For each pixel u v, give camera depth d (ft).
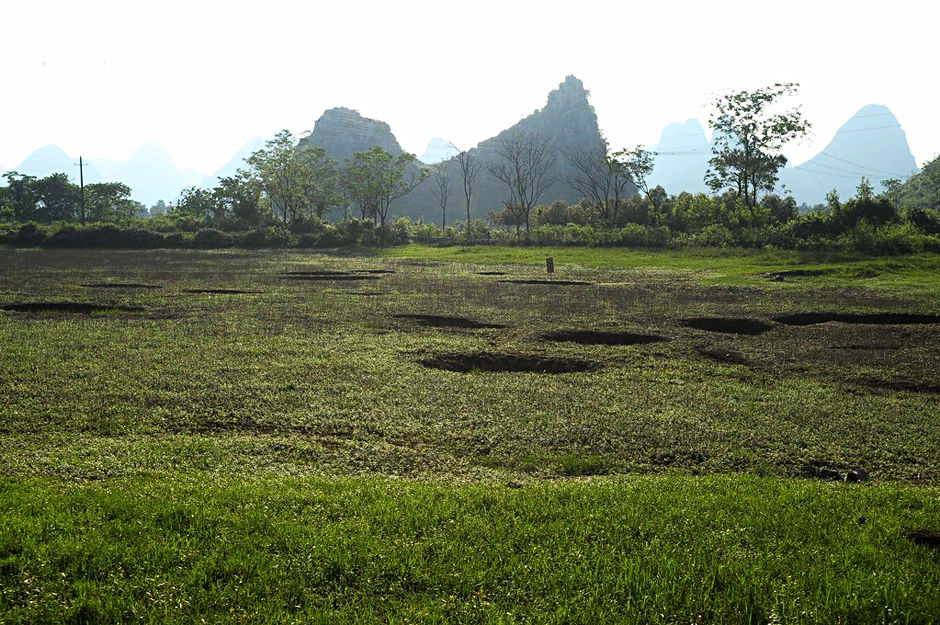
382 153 316.19
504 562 18.85
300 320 71.82
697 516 22.52
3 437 31.50
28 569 17.79
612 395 42.65
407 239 264.52
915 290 102.47
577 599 16.84
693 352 57.16
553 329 67.67
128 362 48.65
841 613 16.52
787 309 82.38
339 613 16.08
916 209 190.80
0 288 97.76
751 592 17.40
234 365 48.60
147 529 20.30
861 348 59.67
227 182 342.64
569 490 25.39
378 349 56.03
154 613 16.06
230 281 115.44
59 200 361.92
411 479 27.99
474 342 60.23
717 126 243.81
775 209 256.93
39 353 50.75
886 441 34.58
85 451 29.60
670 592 17.20
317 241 239.09
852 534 21.22
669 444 33.68
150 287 103.45
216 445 31.30
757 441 34.27
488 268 153.28
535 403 40.42
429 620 15.83
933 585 17.85
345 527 20.63
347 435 34.22
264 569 18.04
